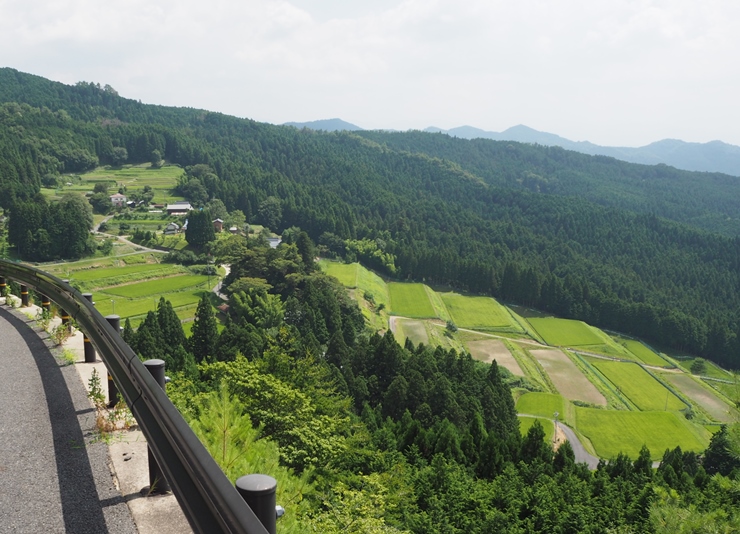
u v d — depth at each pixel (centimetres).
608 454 7112
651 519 1438
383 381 6581
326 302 9025
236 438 651
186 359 5047
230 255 11300
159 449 347
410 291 14438
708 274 19112
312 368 2567
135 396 437
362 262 16550
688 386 10394
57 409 607
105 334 574
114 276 10725
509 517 2667
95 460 481
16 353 846
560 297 14575
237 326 6291
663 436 7681
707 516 1341
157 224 15112
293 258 11025
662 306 14925
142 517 390
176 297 10006
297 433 1639
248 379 1808
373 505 1515
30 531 367
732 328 13850
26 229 11394
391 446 3409
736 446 1423
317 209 19275
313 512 1205
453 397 5766
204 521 259
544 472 3609
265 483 242
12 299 1308
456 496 2670
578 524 2669
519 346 11531
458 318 13088
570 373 10144
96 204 16038
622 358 11606
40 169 18338
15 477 448
